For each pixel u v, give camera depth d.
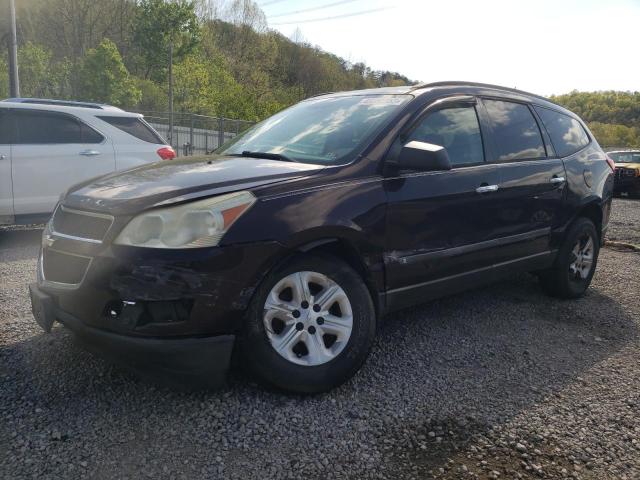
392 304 3.38
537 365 3.55
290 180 2.96
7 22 15.07
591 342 4.01
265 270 2.75
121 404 2.81
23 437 2.49
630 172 20.02
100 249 2.66
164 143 7.99
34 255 6.18
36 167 6.95
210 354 2.65
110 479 2.24
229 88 39.47
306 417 2.77
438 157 3.17
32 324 3.83
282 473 2.33
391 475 2.35
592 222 5.13
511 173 4.11
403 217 3.32
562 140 4.92
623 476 2.41
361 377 3.25
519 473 2.39
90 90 27.92
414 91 3.83
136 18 39.81
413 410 2.89
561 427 2.79
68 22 43.72
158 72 38.19
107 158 7.39
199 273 2.58
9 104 6.90
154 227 2.62
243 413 2.77
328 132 3.65
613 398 3.13
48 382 3.00
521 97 4.67
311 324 2.96
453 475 2.36
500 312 4.59
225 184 2.85
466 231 3.74
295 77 72.12
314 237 2.90
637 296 5.28
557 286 4.89
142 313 2.58
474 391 3.14
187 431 2.60
